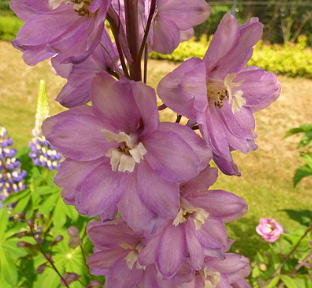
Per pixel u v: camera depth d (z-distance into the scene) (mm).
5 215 269
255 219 579
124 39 129
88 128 114
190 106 107
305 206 642
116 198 115
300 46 1256
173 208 111
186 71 106
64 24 113
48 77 1162
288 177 737
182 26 145
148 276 141
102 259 144
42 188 282
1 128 318
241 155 807
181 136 110
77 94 134
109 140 114
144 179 115
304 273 296
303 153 324
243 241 497
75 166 118
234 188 687
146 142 114
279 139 864
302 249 308
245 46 114
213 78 121
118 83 106
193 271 138
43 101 330
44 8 112
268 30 1600
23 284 260
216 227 134
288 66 1166
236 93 123
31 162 375
